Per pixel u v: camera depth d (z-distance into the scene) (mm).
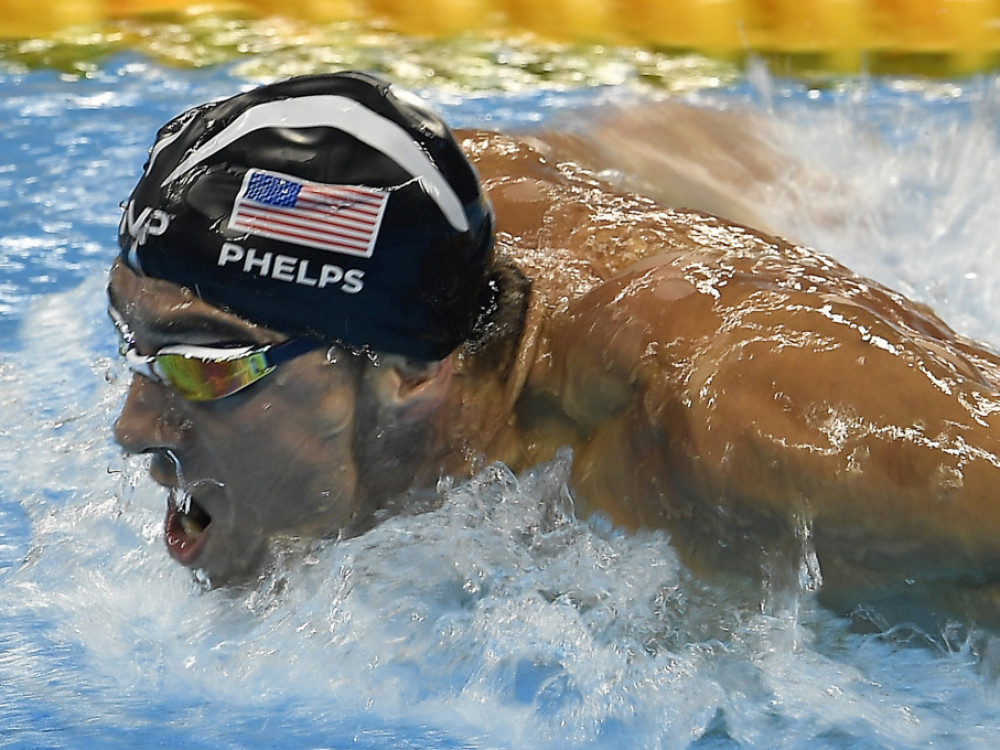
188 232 3795
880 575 3699
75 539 5082
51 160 10164
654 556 3994
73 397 6426
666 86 12688
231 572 4379
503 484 4281
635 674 4090
